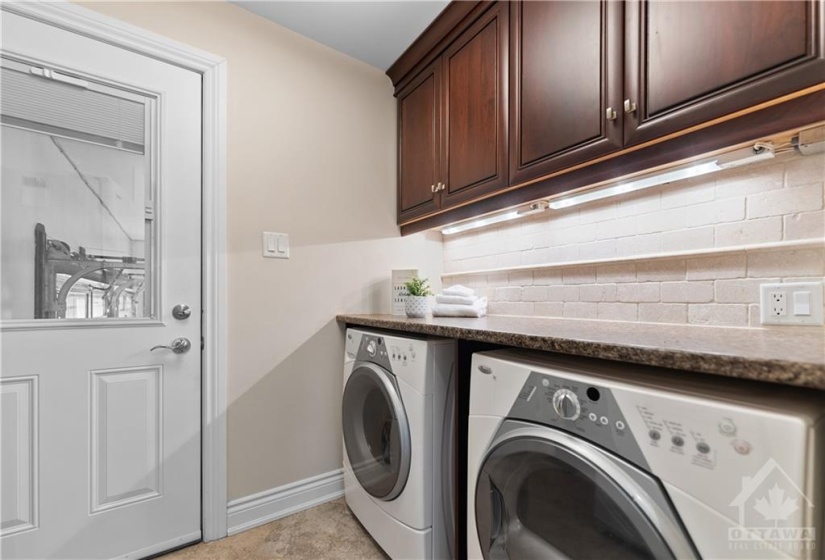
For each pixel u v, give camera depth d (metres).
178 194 1.45
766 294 1.04
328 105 1.87
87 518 1.25
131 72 1.37
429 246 2.24
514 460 0.85
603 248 1.46
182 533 1.41
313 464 1.74
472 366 0.99
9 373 1.16
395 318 1.64
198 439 1.46
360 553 1.38
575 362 0.87
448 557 1.20
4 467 1.14
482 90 1.53
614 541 0.68
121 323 1.33
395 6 1.61
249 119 1.62
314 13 1.65
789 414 0.50
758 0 0.81
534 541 0.84
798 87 0.76
